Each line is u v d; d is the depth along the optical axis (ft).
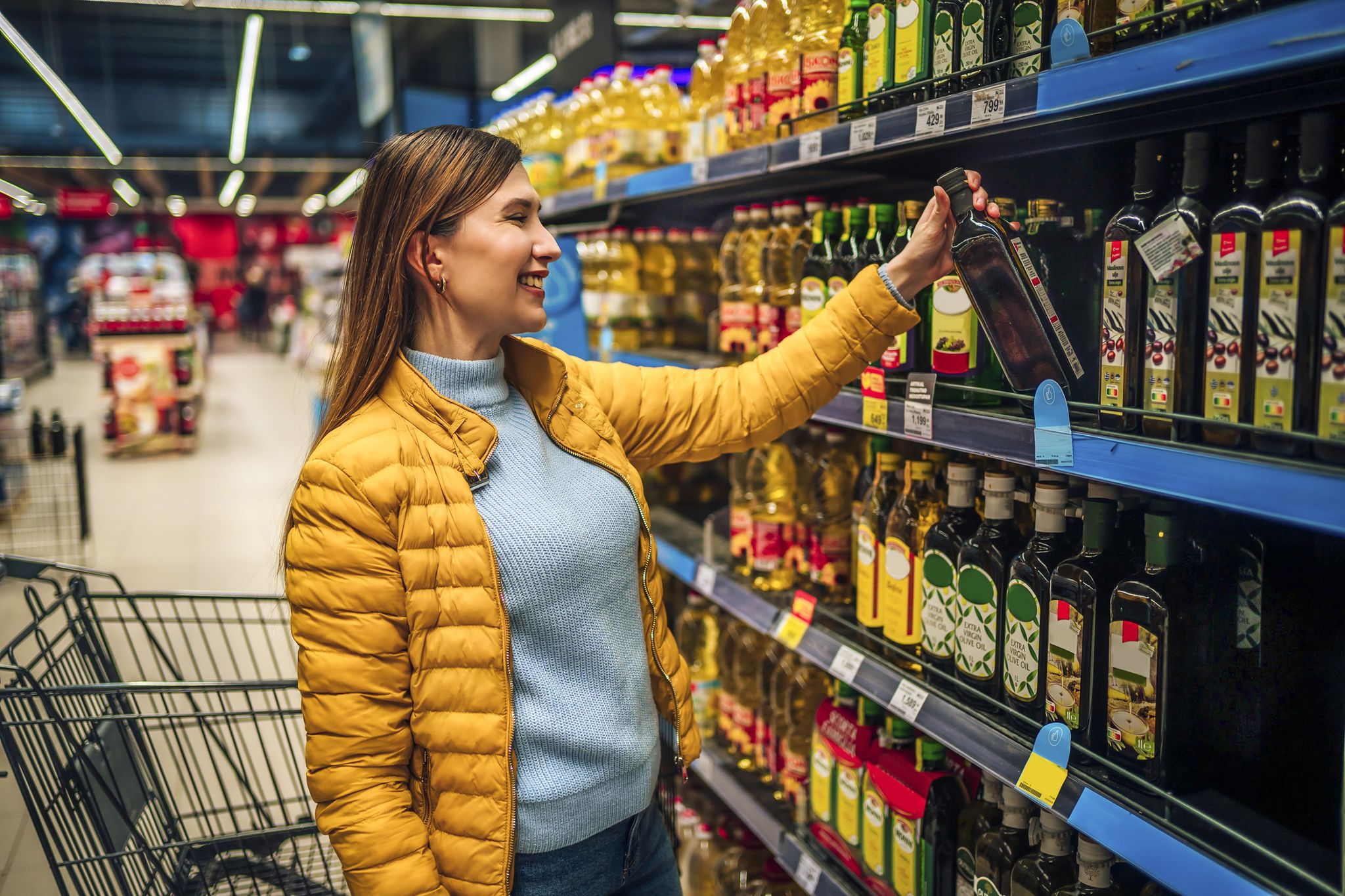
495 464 4.39
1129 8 4.09
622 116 10.35
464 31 45.44
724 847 8.72
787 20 7.09
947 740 4.94
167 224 97.45
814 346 5.25
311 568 4.11
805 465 7.79
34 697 5.45
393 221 4.26
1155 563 4.09
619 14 29.12
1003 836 5.04
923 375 5.15
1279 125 3.45
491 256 4.26
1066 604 4.48
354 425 4.28
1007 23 4.71
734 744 8.49
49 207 84.74
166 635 6.51
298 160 56.34
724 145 8.09
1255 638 4.23
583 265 11.69
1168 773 4.05
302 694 4.19
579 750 4.39
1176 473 3.53
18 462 23.22
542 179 12.50
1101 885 4.46
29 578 6.14
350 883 4.17
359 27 50.83
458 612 4.14
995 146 5.64
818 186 8.29
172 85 66.80
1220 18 3.66
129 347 30.50
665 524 10.27
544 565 4.27
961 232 4.45
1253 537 4.18
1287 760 4.26
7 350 48.73
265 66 65.10
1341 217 3.17
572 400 4.82
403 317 4.38
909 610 5.86
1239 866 3.51
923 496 5.85
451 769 4.18
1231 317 3.54
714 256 10.59
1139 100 3.66
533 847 4.34
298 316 56.18
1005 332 4.42
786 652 7.79
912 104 4.89
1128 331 4.04
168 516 23.20
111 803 5.94
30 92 64.23
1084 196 5.60
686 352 10.00
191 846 5.66
